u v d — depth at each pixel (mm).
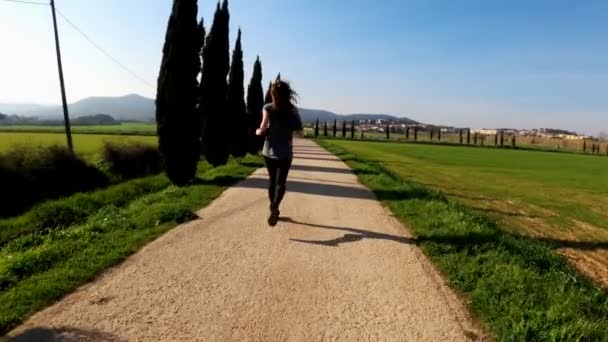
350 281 4695
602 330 3535
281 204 9297
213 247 5793
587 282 5668
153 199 9812
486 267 5137
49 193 14086
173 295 4102
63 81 20156
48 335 3221
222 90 19797
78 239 6031
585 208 18203
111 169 18375
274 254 5559
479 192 21281
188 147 13219
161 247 5723
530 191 23469
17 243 7336
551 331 3473
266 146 6336
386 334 3504
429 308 4055
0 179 12750
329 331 3512
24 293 3896
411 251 5973
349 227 7320
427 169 34438
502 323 3648
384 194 11328
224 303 3967
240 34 26328
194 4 13391
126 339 3217
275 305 3973
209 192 10523
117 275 4598
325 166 20969
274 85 6281
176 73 13094
